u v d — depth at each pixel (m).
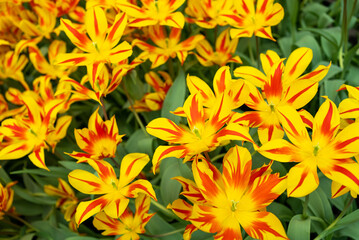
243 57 0.95
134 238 0.73
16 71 0.99
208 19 0.91
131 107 0.91
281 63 0.66
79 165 0.80
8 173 1.02
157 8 0.78
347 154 0.60
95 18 0.72
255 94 0.68
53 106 0.79
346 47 0.95
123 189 0.69
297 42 0.98
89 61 0.72
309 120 0.65
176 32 0.86
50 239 0.87
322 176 0.80
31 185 0.96
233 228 0.62
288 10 0.98
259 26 0.80
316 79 0.68
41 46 1.15
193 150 0.64
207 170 0.63
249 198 0.63
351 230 0.75
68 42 1.00
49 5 0.93
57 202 0.91
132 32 0.92
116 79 0.75
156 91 0.91
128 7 0.78
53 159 0.97
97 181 0.69
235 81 0.66
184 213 0.68
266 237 0.61
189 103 0.66
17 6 1.03
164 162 0.84
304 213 0.72
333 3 1.23
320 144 0.61
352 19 1.10
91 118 0.73
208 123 0.65
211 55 0.90
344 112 0.65
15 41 1.07
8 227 0.95
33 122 0.80
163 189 0.80
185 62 0.97
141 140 0.86
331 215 0.76
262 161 0.76
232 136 0.62
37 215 0.99
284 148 0.61
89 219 0.94
